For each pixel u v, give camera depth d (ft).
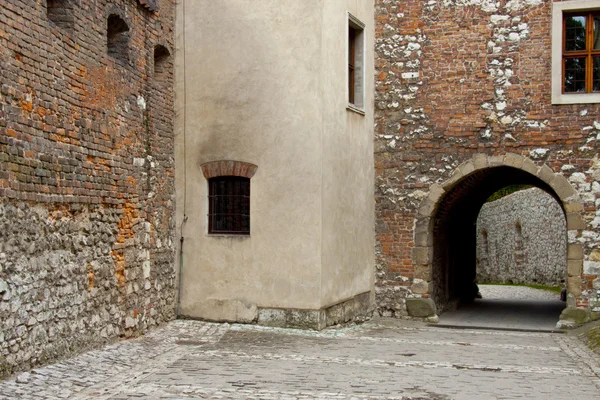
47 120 28.22
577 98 46.09
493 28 47.83
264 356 32.48
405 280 49.26
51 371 26.94
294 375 28.27
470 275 68.39
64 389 24.67
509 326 47.70
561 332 45.21
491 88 47.80
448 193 49.75
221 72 42.06
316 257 40.16
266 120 41.27
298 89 40.73
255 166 41.34
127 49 36.19
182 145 42.65
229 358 31.76
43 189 27.84
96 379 26.55
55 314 28.71
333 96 42.19
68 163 29.86
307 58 40.60
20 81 26.40
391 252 49.57
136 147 36.99
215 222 42.39
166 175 41.37
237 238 41.52
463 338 41.83
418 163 49.14
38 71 27.61
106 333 33.17
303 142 40.60
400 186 49.44
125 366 29.17
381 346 37.06
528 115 47.01
